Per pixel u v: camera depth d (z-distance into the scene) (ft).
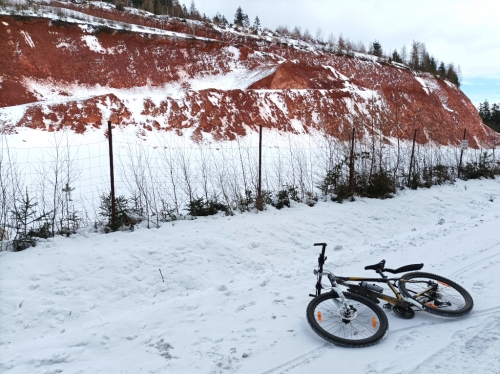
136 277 18.75
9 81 96.63
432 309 13.58
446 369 10.69
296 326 13.67
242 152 70.44
